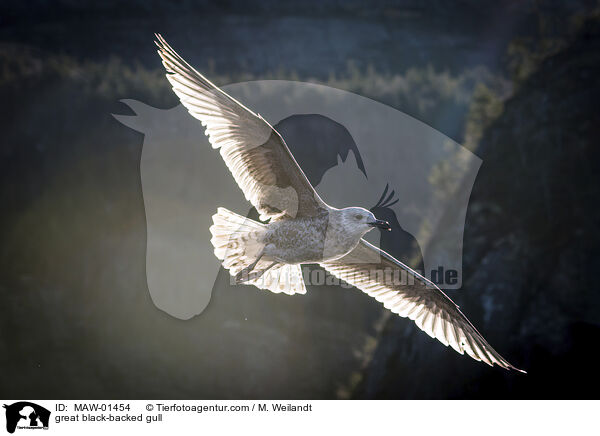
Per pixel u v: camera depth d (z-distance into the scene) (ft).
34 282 88.84
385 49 137.59
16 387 73.87
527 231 52.65
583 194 52.26
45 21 147.02
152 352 72.08
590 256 50.42
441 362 50.85
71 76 113.70
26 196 100.73
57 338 79.51
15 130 107.86
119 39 143.64
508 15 133.80
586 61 58.95
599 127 54.08
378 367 56.54
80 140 103.71
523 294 50.72
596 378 47.34
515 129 58.34
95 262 89.97
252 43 140.67
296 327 65.77
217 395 65.00
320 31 142.72
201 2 150.92
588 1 82.02
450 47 135.54
